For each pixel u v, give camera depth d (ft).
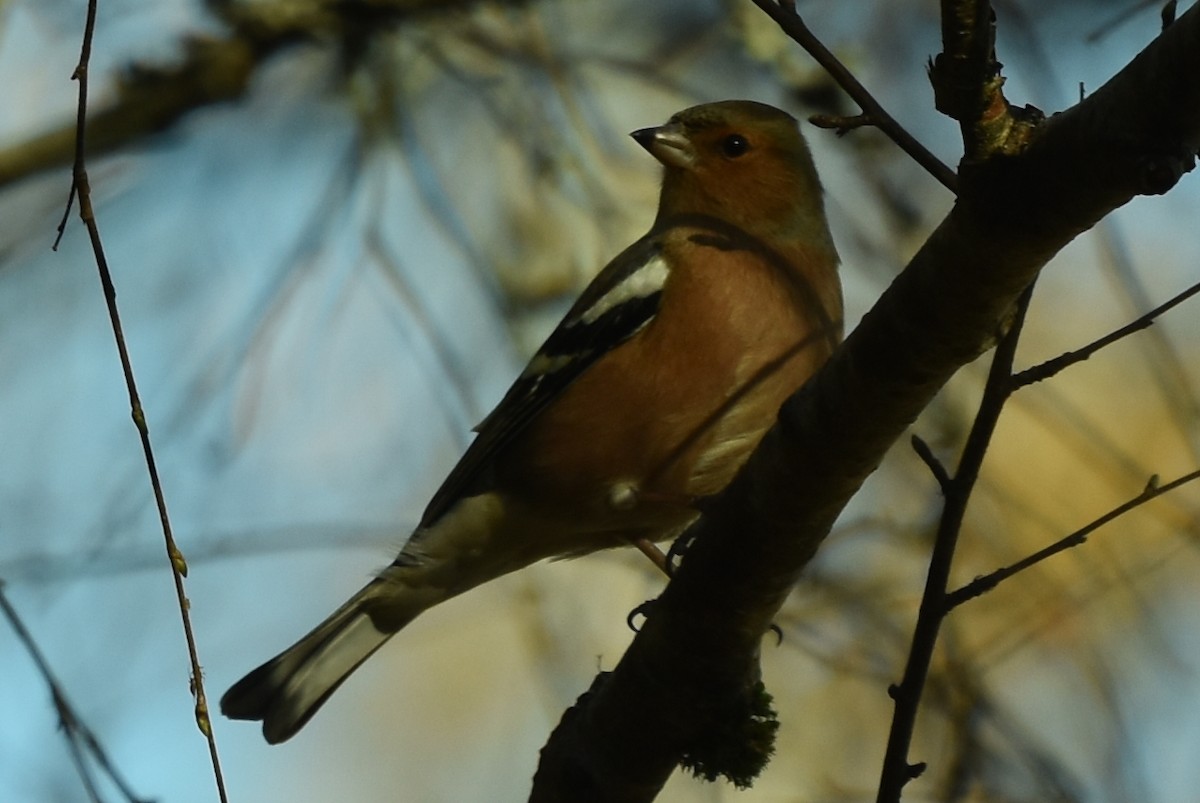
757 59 40.70
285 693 34.12
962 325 20.52
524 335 36.70
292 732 34.01
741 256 32.81
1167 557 36.19
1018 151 19.06
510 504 33.78
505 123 40.19
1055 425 35.35
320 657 34.42
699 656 25.20
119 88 42.93
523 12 42.11
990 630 35.27
